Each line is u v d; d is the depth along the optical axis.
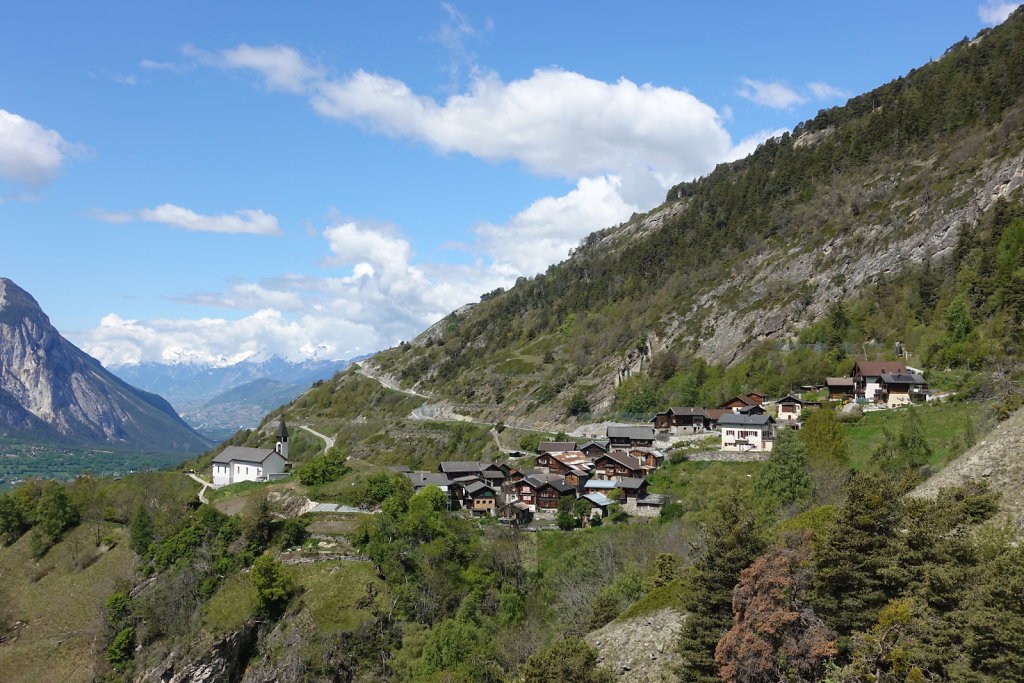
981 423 74.56
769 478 77.44
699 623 41.75
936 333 118.12
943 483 51.41
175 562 85.06
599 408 171.25
